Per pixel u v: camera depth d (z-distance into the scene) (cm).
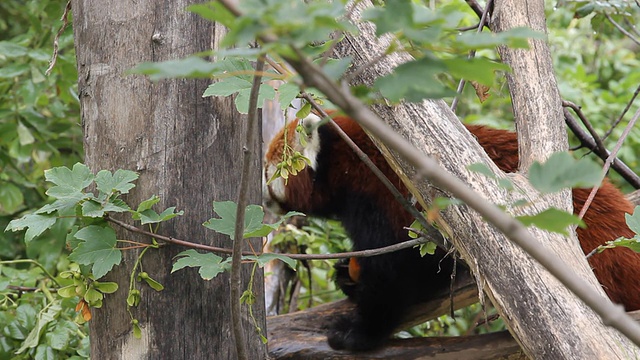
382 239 608
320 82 190
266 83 431
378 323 595
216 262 424
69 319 610
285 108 400
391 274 607
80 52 467
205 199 460
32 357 596
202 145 458
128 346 454
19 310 603
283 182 646
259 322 494
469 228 383
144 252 448
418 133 403
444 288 639
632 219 409
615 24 686
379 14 222
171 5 451
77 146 906
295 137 636
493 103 1066
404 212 594
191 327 457
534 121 460
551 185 219
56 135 876
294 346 614
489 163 403
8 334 593
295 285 826
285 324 647
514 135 579
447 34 290
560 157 223
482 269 378
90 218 439
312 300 862
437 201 244
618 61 1177
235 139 470
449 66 223
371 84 407
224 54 215
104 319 460
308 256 456
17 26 1119
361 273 624
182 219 456
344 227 655
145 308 452
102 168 457
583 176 216
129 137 453
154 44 450
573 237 391
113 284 446
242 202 342
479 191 385
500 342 564
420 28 231
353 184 621
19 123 830
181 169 455
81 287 442
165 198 453
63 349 566
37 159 912
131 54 452
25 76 885
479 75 225
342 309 660
